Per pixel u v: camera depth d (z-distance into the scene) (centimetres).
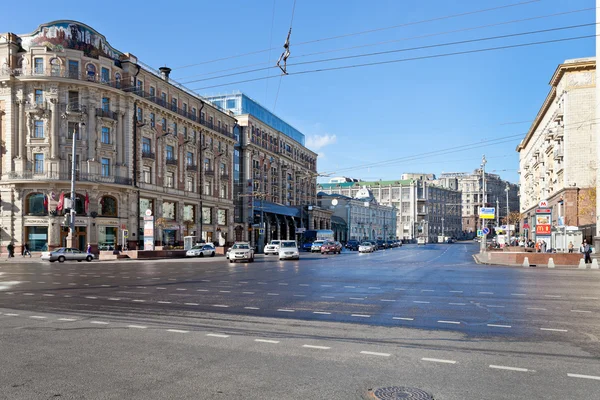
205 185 6372
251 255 3722
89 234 4584
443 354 742
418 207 15000
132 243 4947
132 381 609
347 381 607
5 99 4556
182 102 5938
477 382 604
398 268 2827
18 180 4428
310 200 10275
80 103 4612
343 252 6359
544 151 6625
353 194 14675
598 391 572
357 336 874
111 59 4872
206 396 553
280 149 8831
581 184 4934
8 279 2145
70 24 4634
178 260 4159
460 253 5819
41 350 771
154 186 5316
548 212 3759
